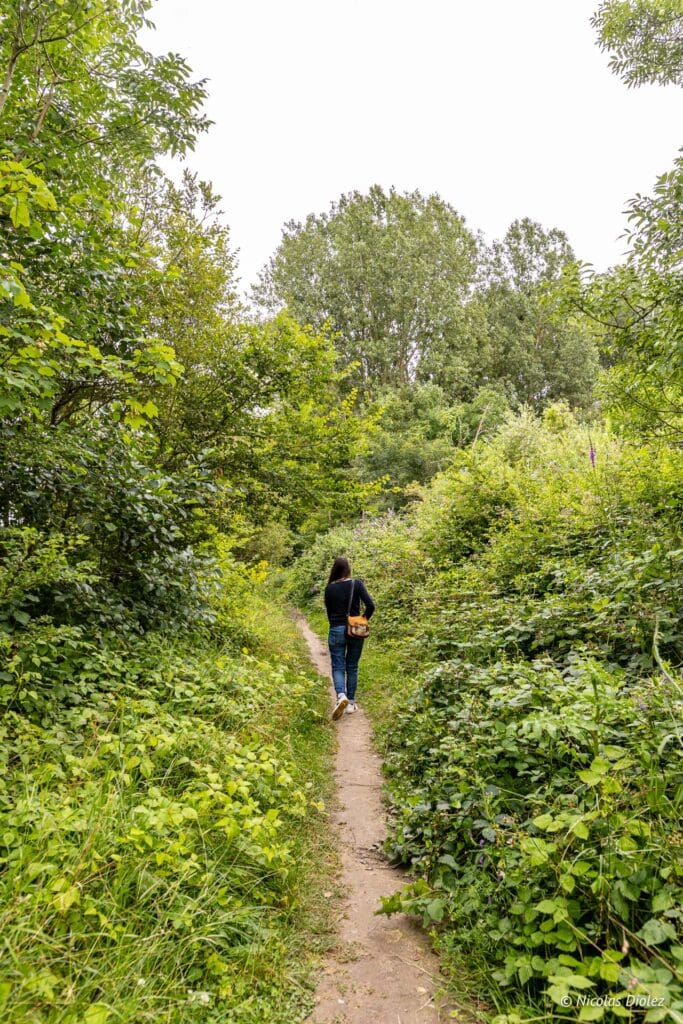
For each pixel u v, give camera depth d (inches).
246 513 311.9
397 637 318.3
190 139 226.8
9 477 178.1
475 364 1290.6
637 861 82.0
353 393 314.8
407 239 1214.3
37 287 178.7
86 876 86.3
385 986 94.0
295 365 290.0
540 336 1438.2
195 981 85.9
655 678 117.6
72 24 204.4
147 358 154.2
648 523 227.1
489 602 236.5
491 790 114.7
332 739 210.4
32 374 135.8
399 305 1183.6
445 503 408.2
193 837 109.6
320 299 1243.8
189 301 293.7
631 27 413.7
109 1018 71.7
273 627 348.5
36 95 212.7
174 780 129.3
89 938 83.2
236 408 286.8
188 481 219.8
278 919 107.6
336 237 1262.3
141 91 213.8
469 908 100.0
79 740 126.7
